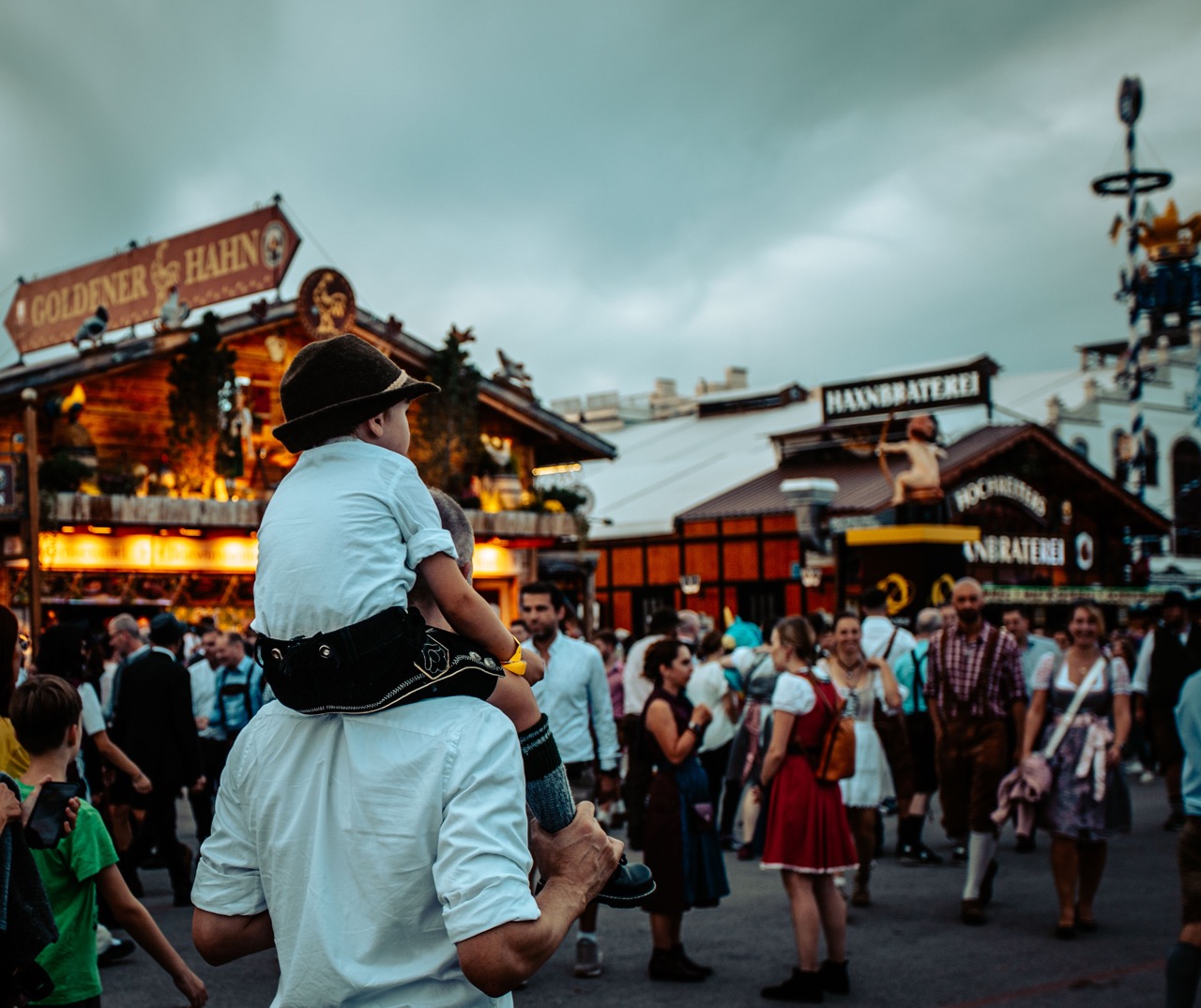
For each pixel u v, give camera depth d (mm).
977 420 34656
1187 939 5602
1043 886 9602
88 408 19094
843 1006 6453
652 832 7148
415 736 1964
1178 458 42344
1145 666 12758
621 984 7027
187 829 13203
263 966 7559
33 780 4094
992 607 13281
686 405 49781
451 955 1939
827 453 35281
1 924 2863
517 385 23859
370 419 2158
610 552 35188
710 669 10914
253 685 10875
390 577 2012
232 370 19172
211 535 19109
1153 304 33188
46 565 17703
